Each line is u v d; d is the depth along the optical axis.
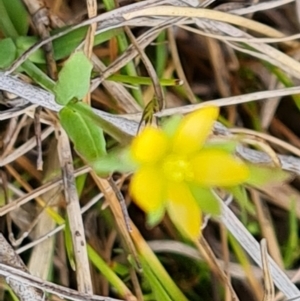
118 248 0.18
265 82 0.18
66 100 0.14
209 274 0.18
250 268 0.17
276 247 0.18
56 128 0.17
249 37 0.17
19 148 0.17
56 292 0.16
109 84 0.17
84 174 0.17
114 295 0.18
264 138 0.18
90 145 0.14
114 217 0.17
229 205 0.18
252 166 0.14
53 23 0.17
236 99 0.17
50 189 0.17
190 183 0.14
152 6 0.16
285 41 0.18
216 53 0.18
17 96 0.16
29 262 0.17
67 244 0.16
